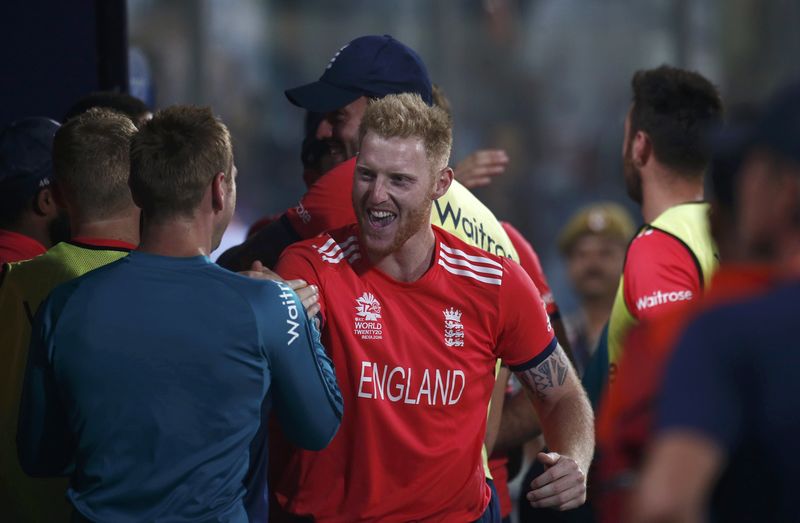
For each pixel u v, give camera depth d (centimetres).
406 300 919
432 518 926
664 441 588
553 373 980
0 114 1441
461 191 1053
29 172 1101
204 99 7375
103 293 830
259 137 7581
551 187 7850
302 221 1041
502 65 8081
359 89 1082
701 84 1141
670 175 1133
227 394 821
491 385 958
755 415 596
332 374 882
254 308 833
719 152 656
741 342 601
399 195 888
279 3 7850
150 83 1767
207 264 845
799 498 594
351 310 914
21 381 966
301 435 871
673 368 606
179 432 813
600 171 7950
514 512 1662
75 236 980
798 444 591
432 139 898
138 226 987
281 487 956
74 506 825
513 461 1277
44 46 1443
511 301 938
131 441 812
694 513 575
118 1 1448
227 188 880
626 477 687
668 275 1053
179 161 834
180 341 818
